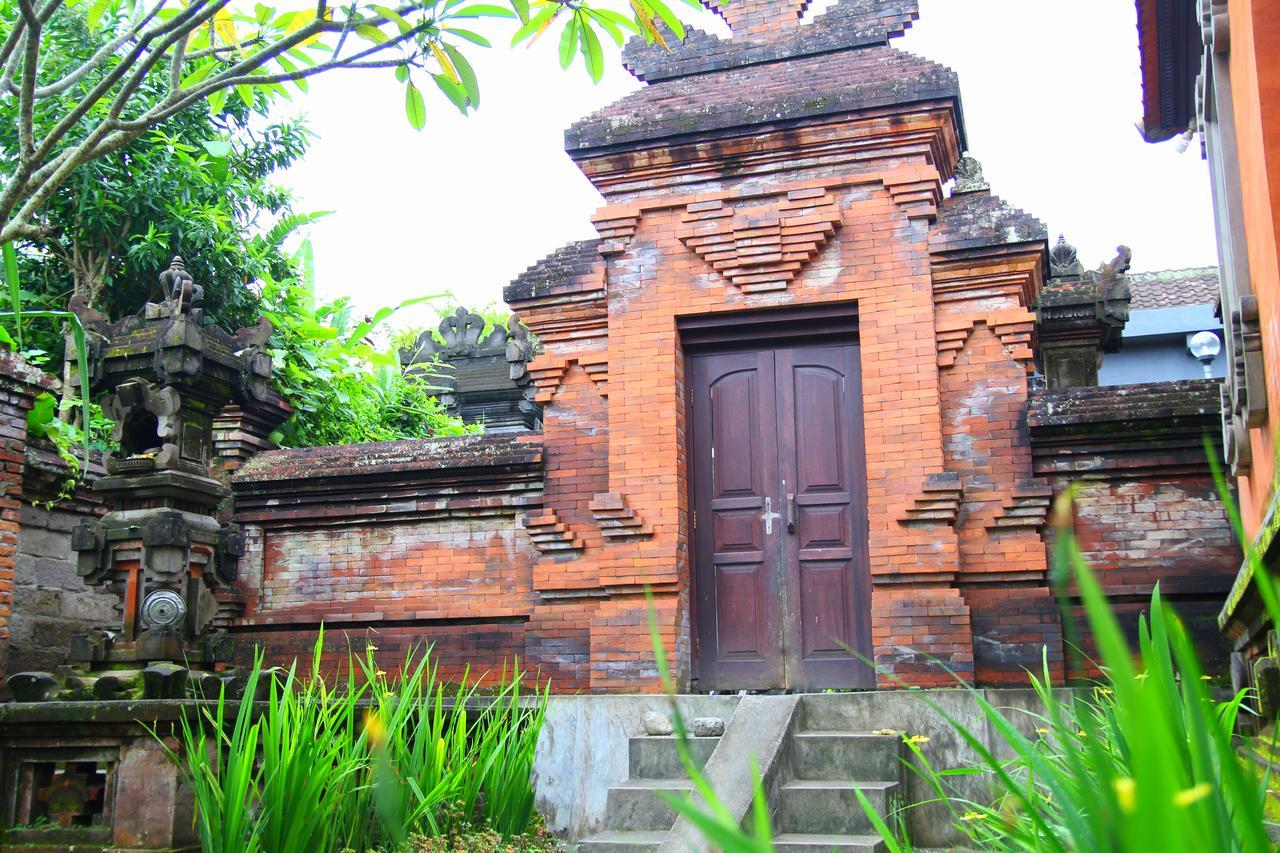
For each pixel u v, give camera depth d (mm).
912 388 7871
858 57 8805
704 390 8586
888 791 5934
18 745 5660
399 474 8953
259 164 13711
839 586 8055
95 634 6168
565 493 8625
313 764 4938
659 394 8367
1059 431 7711
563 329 8898
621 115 8875
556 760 7301
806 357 8453
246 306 12359
